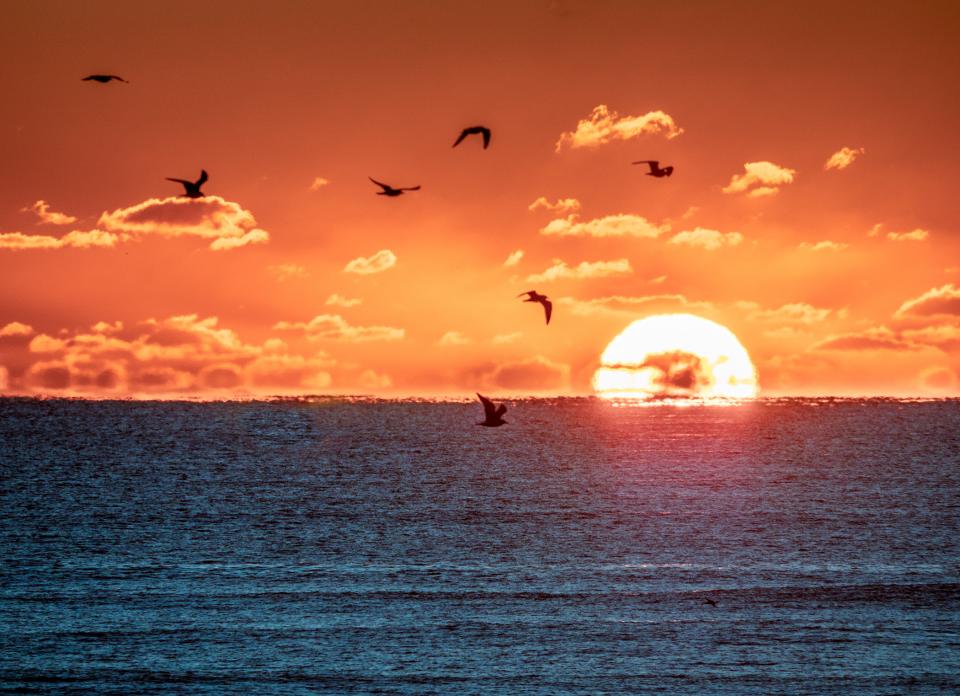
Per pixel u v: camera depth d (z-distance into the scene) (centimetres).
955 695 18062
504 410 15788
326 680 18662
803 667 19325
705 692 18200
